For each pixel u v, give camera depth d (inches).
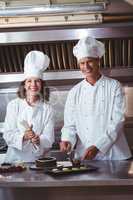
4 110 157.6
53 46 146.9
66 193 87.3
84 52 111.0
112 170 91.0
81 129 115.6
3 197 89.3
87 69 113.2
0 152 139.2
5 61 152.3
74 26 141.3
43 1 124.3
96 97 115.0
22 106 116.3
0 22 135.6
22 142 107.1
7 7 123.6
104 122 113.6
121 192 85.7
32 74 111.9
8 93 157.0
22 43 143.3
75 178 83.0
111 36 140.3
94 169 91.4
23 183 81.6
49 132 113.4
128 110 152.9
